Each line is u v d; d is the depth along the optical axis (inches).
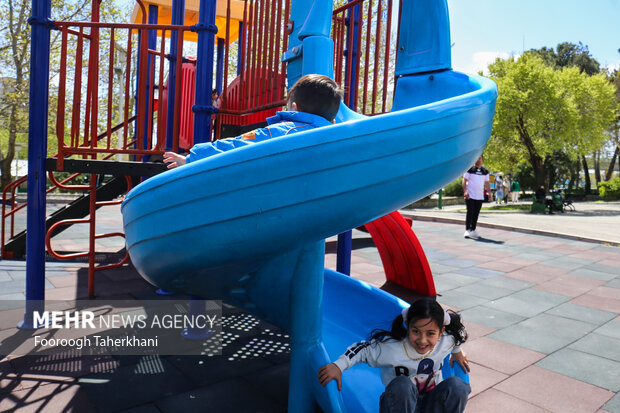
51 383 104.1
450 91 102.1
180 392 101.1
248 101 150.6
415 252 161.9
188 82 221.9
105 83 740.0
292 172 62.3
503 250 311.4
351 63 156.0
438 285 209.6
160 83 137.4
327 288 120.2
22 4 769.6
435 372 78.2
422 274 164.6
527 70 1028.5
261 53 145.6
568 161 1466.5
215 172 64.3
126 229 79.3
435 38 106.0
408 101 110.7
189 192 66.1
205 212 65.5
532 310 172.6
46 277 207.9
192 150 73.3
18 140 1214.3
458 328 80.7
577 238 370.0
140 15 274.7
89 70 135.3
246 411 93.4
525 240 360.8
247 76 151.1
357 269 243.8
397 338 77.9
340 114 115.0
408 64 111.3
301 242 67.6
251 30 150.6
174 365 115.5
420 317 73.0
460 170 72.9
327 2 100.4
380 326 107.0
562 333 147.2
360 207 64.5
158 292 183.5
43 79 134.4
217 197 64.5
